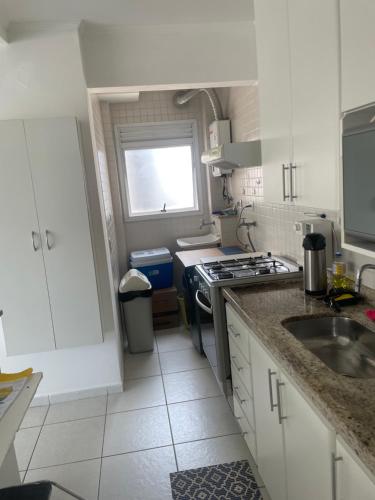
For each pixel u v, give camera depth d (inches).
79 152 98.6
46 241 101.1
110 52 107.1
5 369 111.3
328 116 58.9
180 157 182.9
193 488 78.4
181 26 107.1
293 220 104.9
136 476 82.7
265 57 84.2
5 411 49.4
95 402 112.3
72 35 99.2
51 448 93.8
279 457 61.1
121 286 138.6
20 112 100.9
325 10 56.7
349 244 56.6
